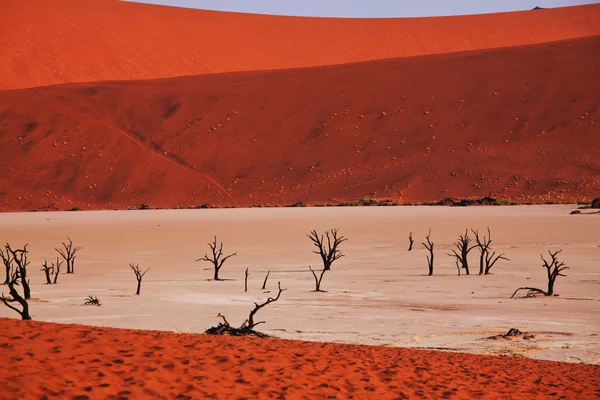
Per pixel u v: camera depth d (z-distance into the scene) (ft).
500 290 90.07
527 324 67.15
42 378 24.18
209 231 169.27
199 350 32.63
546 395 32.83
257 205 277.03
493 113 307.37
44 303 82.43
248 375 28.96
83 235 164.66
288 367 31.65
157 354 30.30
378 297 85.81
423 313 74.23
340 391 28.76
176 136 318.65
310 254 131.95
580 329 64.44
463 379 34.30
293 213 221.25
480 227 166.91
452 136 299.58
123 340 32.48
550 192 254.27
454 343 58.03
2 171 294.87
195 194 286.46
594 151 272.92
